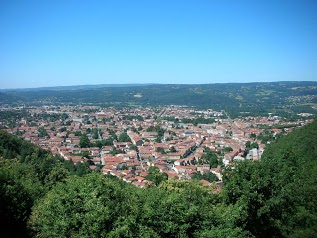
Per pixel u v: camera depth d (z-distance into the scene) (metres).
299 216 44.22
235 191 42.00
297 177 56.81
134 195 38.38
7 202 47.38
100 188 35.62
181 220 35.28
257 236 40.56
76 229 32.22
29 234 46.31
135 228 32.59
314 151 107.94
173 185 56.59
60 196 34.94
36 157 124.81
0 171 50.09
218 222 37.06
